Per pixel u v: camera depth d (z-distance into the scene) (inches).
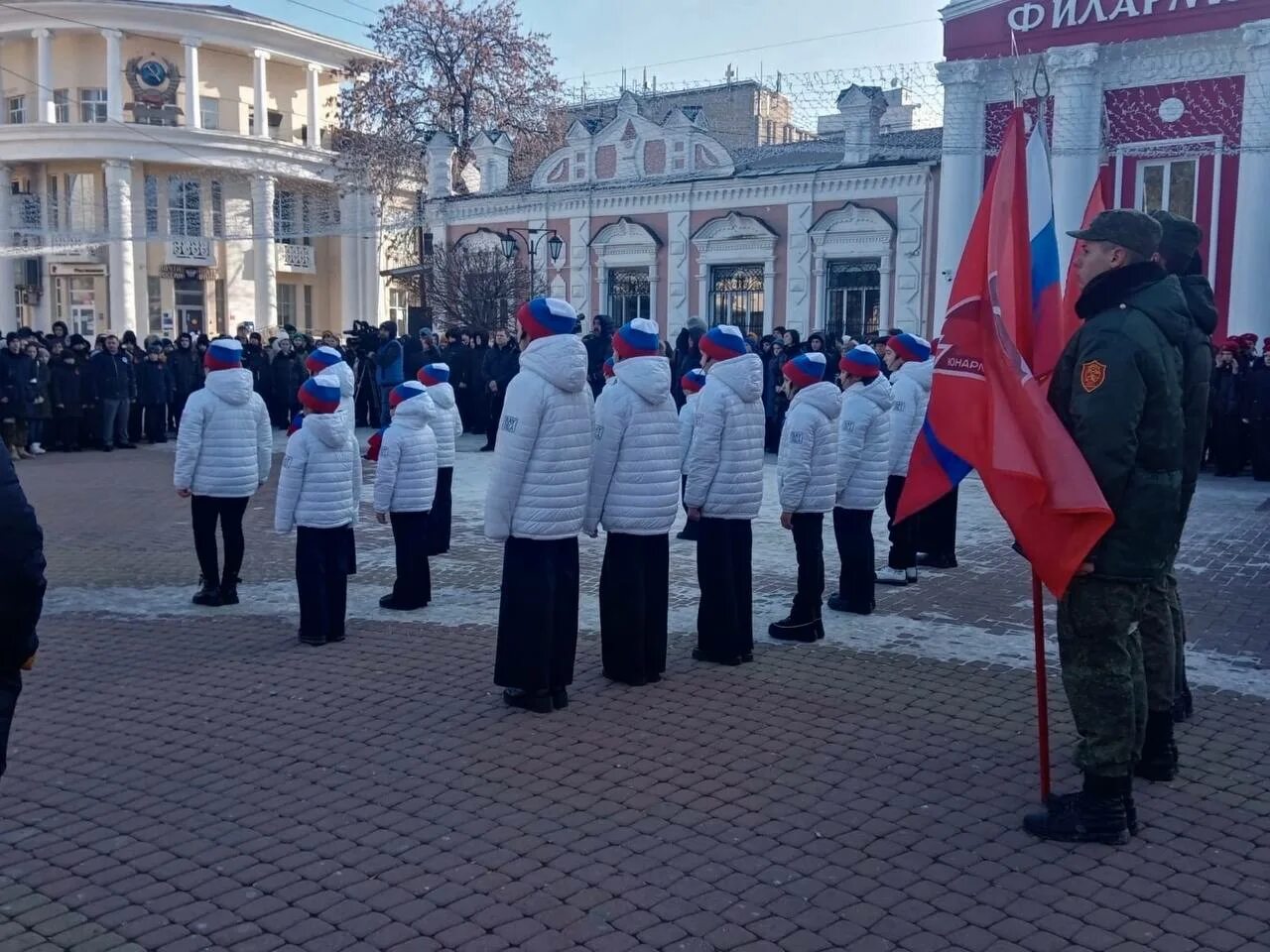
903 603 313.0
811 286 896.3
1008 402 167.8
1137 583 162.9
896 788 186.9
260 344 851.4
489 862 161.9
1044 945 140.4
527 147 1344.7
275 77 1640.0
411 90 1314.0
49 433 746.8
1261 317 710.5
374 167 1301.7
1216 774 192.2
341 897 152.3
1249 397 573.9
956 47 800.9
